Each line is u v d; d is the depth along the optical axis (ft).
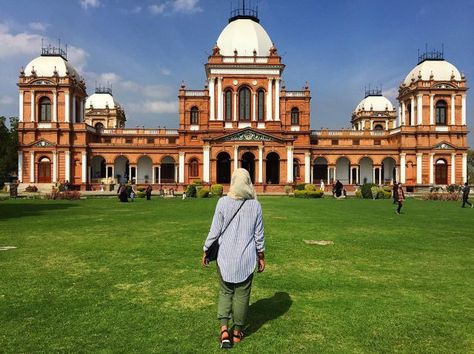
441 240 48.91
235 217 20.56
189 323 22.41
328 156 223.10
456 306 25.26
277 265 35.58
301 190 151.94
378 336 20.89
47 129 207.41
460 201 130.72
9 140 229.04
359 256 39.45
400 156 220.02
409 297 26.96
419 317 23.40
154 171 219.00
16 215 76.54
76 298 26.40
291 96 218.38
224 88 211.00
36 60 214.07
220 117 209.36
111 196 150.71
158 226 59.88
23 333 20.95
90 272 32.83
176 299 26.32
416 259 38.29
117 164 226.99
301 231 55.47
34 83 208.03
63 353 18.81
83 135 211.61
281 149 201.77
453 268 34.88
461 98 218.38
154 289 28.40
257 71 211.61
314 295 27.32
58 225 61.05
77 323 22.29
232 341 20.17
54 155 207.51
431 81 217.56
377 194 143.64
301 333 21.24
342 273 33.01
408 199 141.49
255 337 20.75
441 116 220.84
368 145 224.12
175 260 37.01
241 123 211.20
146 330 21.44
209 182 197.47
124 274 32.22
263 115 212.84
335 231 55.77
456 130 216.95
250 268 20.25
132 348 19.36
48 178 208.64
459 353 19.11
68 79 209.36
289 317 23.38
